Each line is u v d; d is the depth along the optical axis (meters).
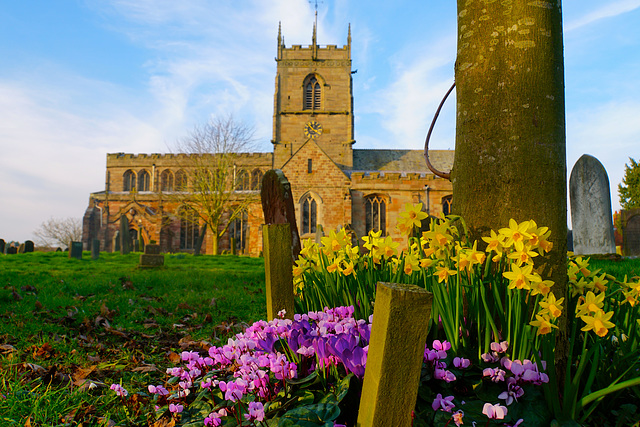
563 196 2.29
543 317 1.75
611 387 1.58
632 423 1.74
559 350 2.01
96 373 3.34
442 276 1.97
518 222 2.22
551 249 2.06
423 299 1.28
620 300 2.38
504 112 2.29
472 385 1.77
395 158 41.47
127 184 50.12
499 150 2.29
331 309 2.20
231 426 1.70
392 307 1.27
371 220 34.66
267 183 5.25
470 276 2.08
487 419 1.59
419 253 2.37
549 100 2.29
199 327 5.46
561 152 2.31
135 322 5.57
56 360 3.64
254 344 1.99
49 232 58.38
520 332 1.83
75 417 2.48
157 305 6.90
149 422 2.33
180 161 49.12
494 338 1.93
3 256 19.22
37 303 5.91
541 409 1.66
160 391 2.14
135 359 3.83
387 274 2.48
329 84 41.41
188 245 44.12
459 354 1.88
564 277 2.16
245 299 7.67
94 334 4.70
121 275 11.41
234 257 25.22
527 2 2.31
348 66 41.56
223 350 2.12
